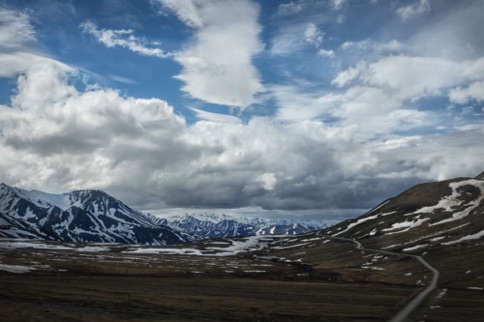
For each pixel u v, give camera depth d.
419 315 79.19
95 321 64.75
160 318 69.62
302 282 147.62
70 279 129.38
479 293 111.44
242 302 93.12
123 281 131.88
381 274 165.00
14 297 85.50
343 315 78.69
